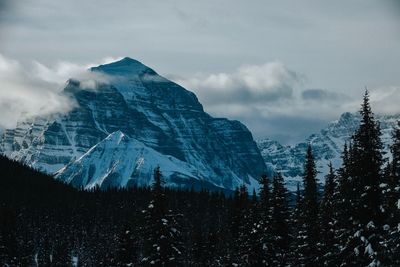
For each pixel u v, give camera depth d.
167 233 61.09
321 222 58.25
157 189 62.41
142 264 61.38
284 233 68.19
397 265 38.50
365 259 42.84
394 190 38.81
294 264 65.50
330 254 55.47
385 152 43.97
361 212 43.38
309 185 64.44
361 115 45.16
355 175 44.28
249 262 67.75
